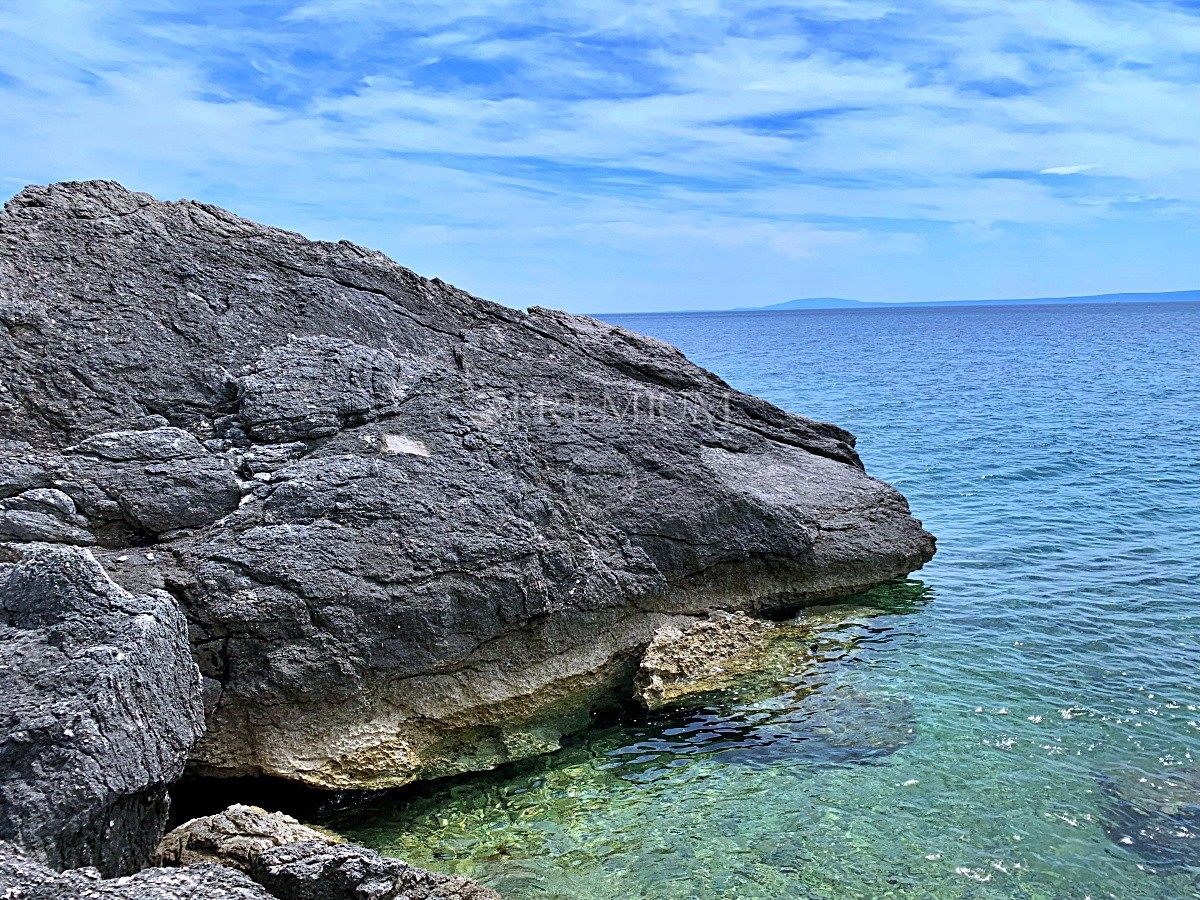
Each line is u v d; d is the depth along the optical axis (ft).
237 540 34.96
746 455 54.70
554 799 34.68
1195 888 29.04
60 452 36.52
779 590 49.70
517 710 38.40
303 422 40.52
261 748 33.30
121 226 46.01
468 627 37.22
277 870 23.93
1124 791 34.22
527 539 39.32
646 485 46.19
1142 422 124.06
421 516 37.93
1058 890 29.01
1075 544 64.39
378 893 23.48
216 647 33.09
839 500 53.93
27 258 42.27
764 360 297.33
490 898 25.05
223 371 41.65
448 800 34.65
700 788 35.17
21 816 20.49
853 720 39.91
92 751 21.77
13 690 22.81
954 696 41.75
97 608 25.48
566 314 60.18
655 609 44.32
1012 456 99.60
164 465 36.68
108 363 39.81
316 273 49.60
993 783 34.91
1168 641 47.21
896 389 184.75
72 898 18.33
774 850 31.12
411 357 47.78
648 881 29.50
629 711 41.60
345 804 34.14
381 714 35.47
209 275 46.03
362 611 34.99
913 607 52.21
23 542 33.45
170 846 25.88
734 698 42.06
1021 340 405.39
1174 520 70.38
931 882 29.40
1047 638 47.91
